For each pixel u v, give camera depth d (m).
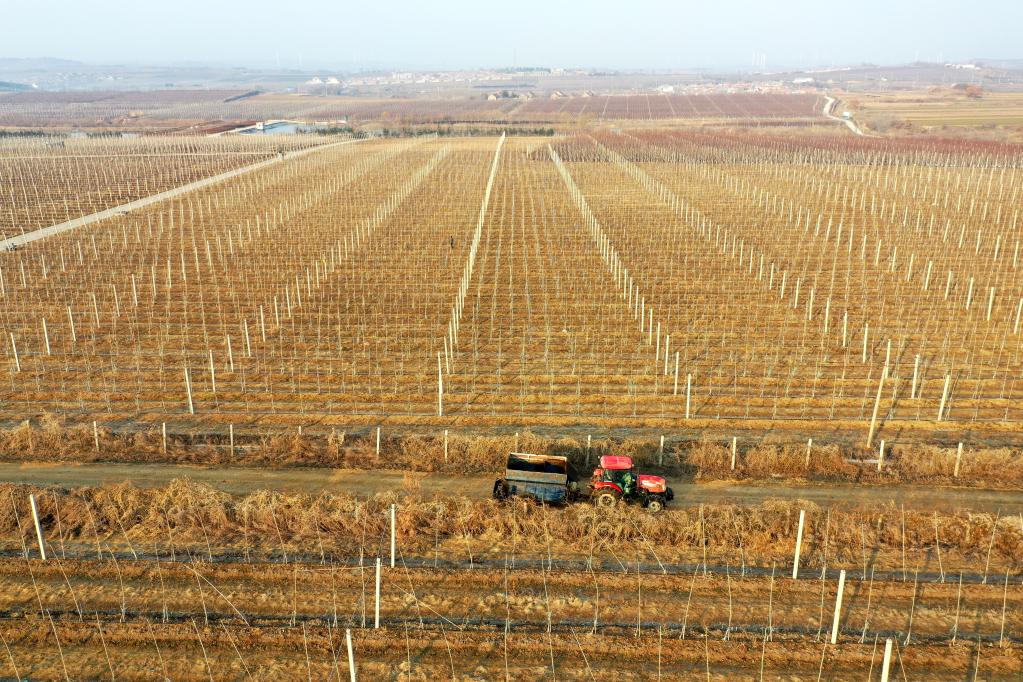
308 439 30.70
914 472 28.39
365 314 46.75
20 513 24.77
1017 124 181.12
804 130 179.00
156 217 77.19
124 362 38.88
